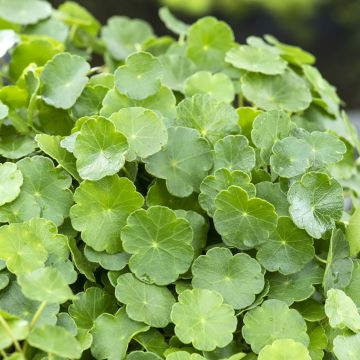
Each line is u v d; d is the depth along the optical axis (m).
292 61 0.98
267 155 0.90
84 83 0.91
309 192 0.87
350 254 0.89
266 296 0.87
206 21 0.98
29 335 0.80
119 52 1.07
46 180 0.88
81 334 0.85
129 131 0.87
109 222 0.87
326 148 0.90
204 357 0.84
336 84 2.92
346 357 0.85
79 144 0.86
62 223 0.87
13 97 0.93
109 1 2.69
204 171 0.89
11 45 0.94
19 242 0.85
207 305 0.85
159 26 2.79
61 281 0.82
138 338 0.85
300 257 0.88
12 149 0.90
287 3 2.59
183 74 0.96
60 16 1.05
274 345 0.84
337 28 2.85
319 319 0.87
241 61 0.95
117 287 0.86
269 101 0.94
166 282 0.86
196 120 0.90
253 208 0.86
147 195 0.88
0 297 0.85
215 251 0.87
